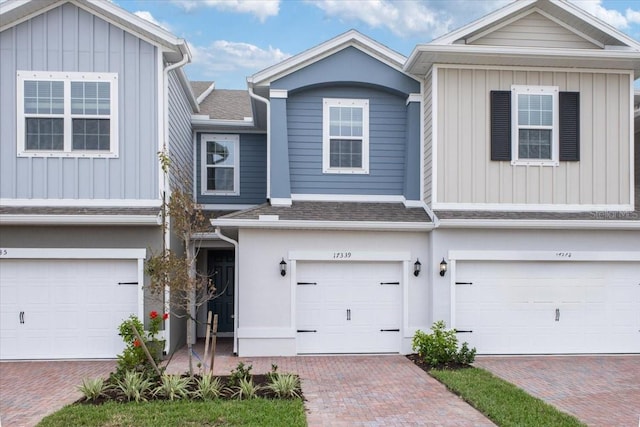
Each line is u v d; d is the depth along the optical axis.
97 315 11.03
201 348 12.71
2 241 10.89
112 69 11.27
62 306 11.01
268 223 11.21
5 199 11.00
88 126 11.20
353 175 12.66
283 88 12.34
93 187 11.17
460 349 10.73
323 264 11.65
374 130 12.74
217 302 14.90
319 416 6.96
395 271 11.77
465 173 11.70
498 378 8.98
